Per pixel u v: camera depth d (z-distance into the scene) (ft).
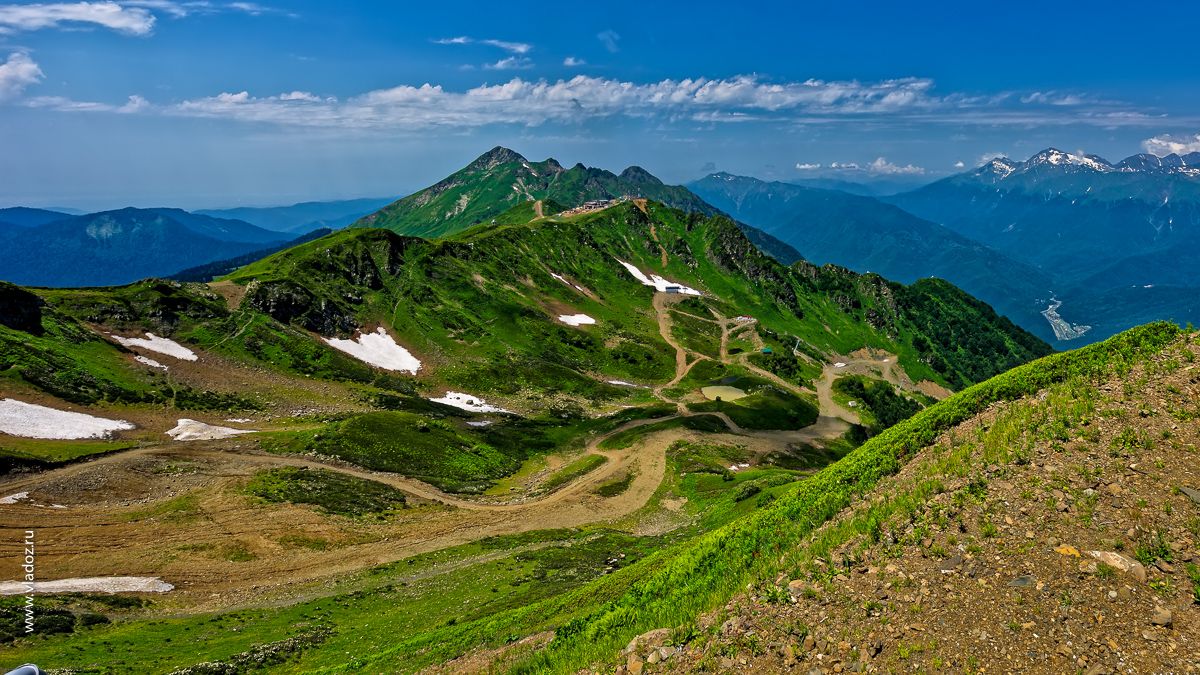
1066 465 70.13
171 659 137.59
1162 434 69.62
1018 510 66.03
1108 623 51.19
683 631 69.26
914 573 63.05
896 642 56.03
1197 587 51.67
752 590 72.33
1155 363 83.87
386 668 115.14
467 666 98.48
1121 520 60.29
